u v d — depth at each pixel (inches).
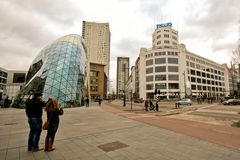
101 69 3791.8
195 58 3786.9
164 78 3213.6
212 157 200.7
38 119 226.7
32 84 1326.3
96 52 5290.4
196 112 843.4
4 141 276.2
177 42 3937.0
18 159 196.4
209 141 272.1
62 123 469.7
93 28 5383.9
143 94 3474.4
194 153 215.2
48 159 196.4
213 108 1122.7
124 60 5172.2
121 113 781.3
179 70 3265.3
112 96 4387.3
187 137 300.8
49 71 1344.7
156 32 3924.7
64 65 1430.9
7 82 3171.8
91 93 3604.8
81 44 1915.6
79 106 1354.6
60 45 1620.3
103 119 559.5
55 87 1261.1
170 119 559.2
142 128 390.9
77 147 242.7
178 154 211.6
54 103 231.1
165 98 3137.3
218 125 434.9
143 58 3595.0
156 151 223.8
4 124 454.3
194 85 3607.3
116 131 356.2
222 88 4630.9
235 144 254.1
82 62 1699.1
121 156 205.6
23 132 348.8
